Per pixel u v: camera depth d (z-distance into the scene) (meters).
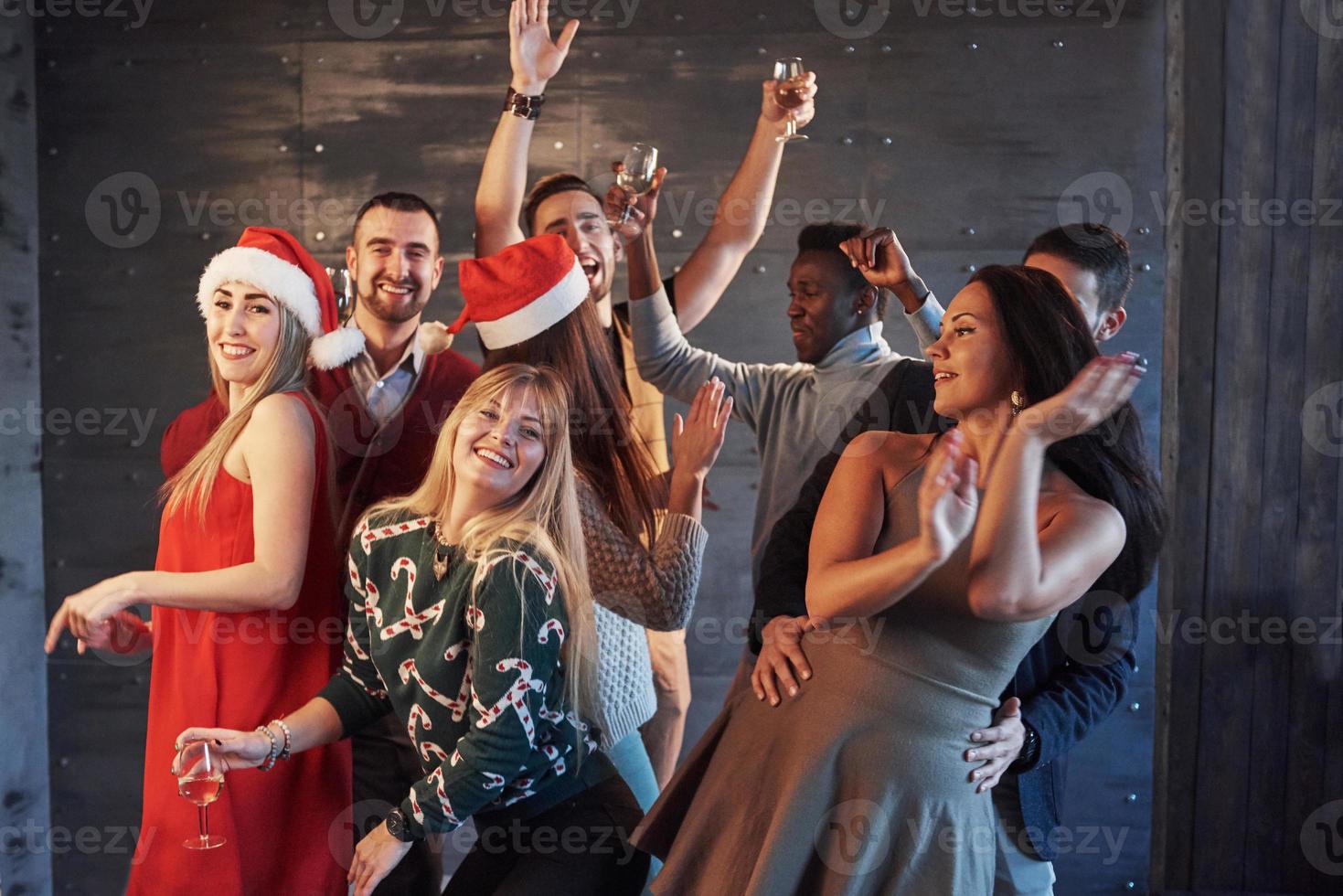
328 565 1.76
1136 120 2.43
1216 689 2.51
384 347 2.18
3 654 2.52
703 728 2.54
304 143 2.54
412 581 1.49
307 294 1.76
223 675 1.68
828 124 2.46
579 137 2.49
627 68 2.48
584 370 1.79
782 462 2.14
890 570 1.22
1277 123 2.43
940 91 2.44
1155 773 2.54
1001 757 1.33
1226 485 2.49
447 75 2.51
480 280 1.79
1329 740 2.49
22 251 2.56
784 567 1.83
